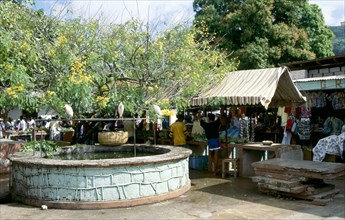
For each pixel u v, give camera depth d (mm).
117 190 6434
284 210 6141
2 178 9562
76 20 9695
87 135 11477
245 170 9461
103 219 5734
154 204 6641
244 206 6445
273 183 7027
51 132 14578
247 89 8789
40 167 6516
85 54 9477
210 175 9609
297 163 7277
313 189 6707
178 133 10578
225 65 10891
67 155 8602
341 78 12203
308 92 14047
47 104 8727
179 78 10117
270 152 9953
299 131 13281
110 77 9727
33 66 9031
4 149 10203
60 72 9000
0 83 8969
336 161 10000
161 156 6988
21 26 9156
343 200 6766
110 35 10055
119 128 13500
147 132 12750
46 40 9391
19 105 8180
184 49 10320
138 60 9938
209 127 9766
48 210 6297
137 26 10078
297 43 22938
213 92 9586
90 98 9023
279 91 9758
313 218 5645
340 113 14398
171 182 7102
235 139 9945
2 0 8781
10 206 6613
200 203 6691
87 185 6344
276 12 23547
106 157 8484
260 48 21281
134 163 6484
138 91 9773
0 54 8164
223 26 22375
